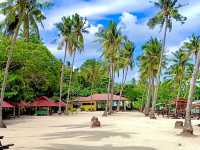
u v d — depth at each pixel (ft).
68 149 65.21
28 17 129.90
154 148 68.54
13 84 171.63
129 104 398.83
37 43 235.81
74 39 235.81
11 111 215.92
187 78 296.30
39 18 131.13
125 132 97.40
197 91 252.42
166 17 192.03
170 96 341.62
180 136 89.71
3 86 124.16
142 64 259.39
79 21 236.02
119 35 226.99
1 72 159.12
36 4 128.67
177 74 284.82
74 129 108.68
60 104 234.58
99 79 380.78
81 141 77.05
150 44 255.70
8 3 124.98
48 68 226.17
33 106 232.12
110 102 245.86
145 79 315.17
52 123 140.26
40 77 211.00
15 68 176.65
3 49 168.25
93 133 94.48
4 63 169.27
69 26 235.40
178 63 281.33
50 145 70.23
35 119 173.06
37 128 115.14
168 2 190.29
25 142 75.15
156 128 112.16
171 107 262.88
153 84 279.08
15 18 127.85
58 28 235.61
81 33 237.45
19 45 182.09
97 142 75.51
